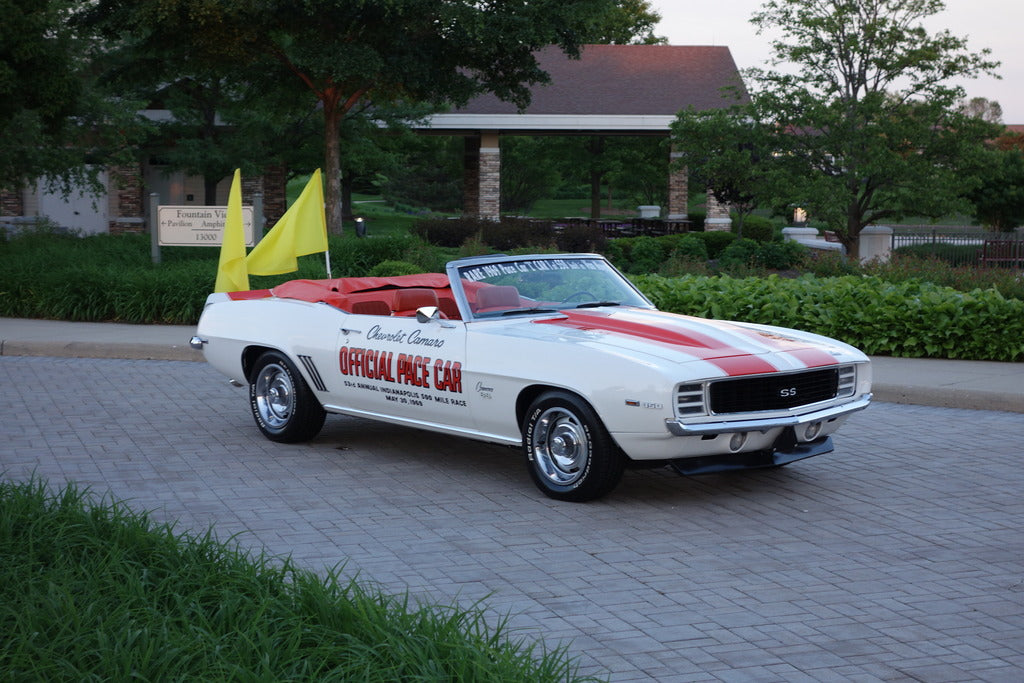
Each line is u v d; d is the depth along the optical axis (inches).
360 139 1480.1
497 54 1129.4
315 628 167.0
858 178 1155.9
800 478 304.2
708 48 1691.7
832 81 1173.7
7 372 491.8
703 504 276.5
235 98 1393.9
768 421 265.4
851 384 291.4
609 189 3223.4
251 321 357.1
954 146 1171.3
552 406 276.1
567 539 245.1
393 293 358.0
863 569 223.8
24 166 1056.8
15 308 676.7
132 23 1022.4
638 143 2183.8
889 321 503.2
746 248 1123.3
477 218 1274.6
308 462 321.7
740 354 271.1
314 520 259.4
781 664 174.2
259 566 202.4
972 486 293.9
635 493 288.2
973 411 400.5
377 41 1100.5
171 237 724.0
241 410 403.2
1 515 219.8
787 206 1310.3
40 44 780.0
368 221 2027.6
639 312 312.7
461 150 3009.4
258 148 1397.6
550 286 320.2
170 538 209.3
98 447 338.3
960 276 697.0
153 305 637.3
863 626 191.2
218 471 309.1
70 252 764.6
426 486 293.7
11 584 187.3
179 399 424.8
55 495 250.7
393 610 174.7
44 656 154.6
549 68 1632.6
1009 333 479.8
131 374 487.2
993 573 221.0
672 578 217.8
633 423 258.5
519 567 224.7
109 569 192.7
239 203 421.7
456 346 295.4
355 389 326.6
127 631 161.8
